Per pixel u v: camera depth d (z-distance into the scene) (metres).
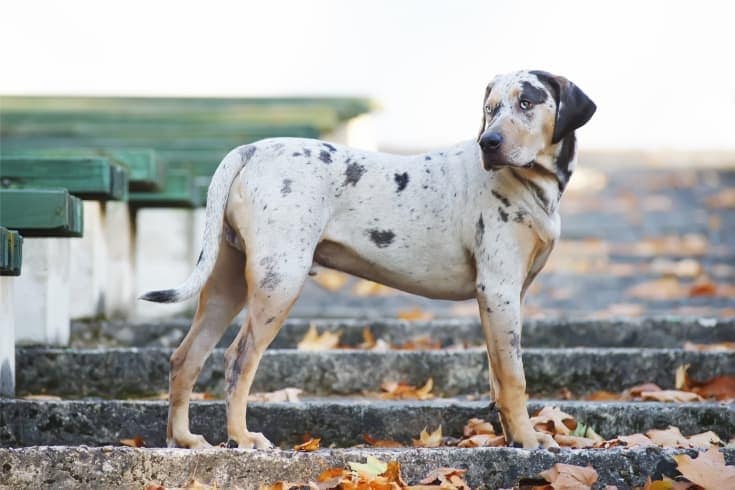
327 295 17.27
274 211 8.99
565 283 17.33
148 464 8.38
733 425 10.00
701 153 29.00
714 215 21.89
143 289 15.76
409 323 13.12
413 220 9.27
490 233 9.13
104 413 9.94
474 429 9.94
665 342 12.84
